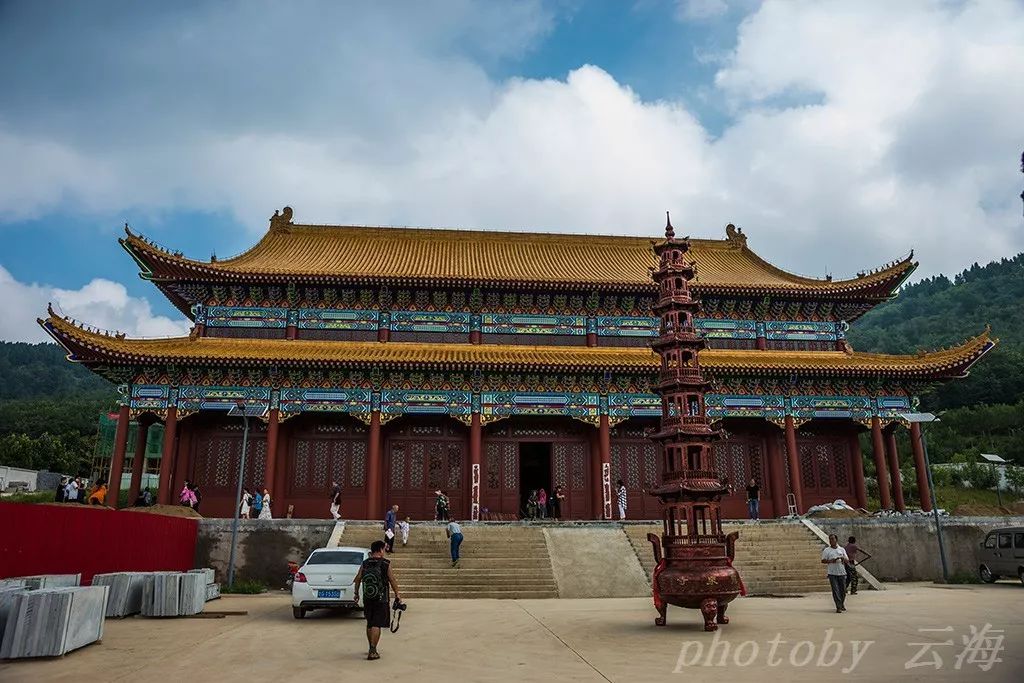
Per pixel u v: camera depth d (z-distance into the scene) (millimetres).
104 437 82875
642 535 35406
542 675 13391
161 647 16734
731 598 19062
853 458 49219
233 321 46594
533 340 48500
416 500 45250
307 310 47375
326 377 43812
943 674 13102
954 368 45156
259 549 33938
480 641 17484
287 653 15961
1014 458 101062
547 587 29906
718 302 50344
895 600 26297
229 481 44062
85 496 41188
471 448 43750
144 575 22969
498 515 45375
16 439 102438
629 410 45312
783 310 50719
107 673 13836
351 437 45781
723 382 46375
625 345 48812
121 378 42344
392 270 49812
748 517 46656
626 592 30219
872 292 49781
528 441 46875
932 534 37125
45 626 15430
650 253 58406
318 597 21500
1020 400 120500
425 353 44312
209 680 13195
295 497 44438
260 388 43094
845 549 29578
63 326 39344
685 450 20125
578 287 47531
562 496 45562
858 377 45969
